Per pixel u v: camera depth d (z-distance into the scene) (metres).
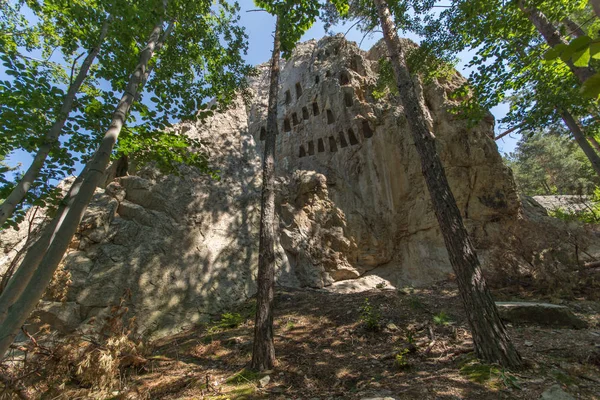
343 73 16.14
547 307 5.98
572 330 5.52
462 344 5.23
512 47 10.02
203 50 10.40
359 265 12.16
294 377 4.69
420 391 3.80
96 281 7.35
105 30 6.96
